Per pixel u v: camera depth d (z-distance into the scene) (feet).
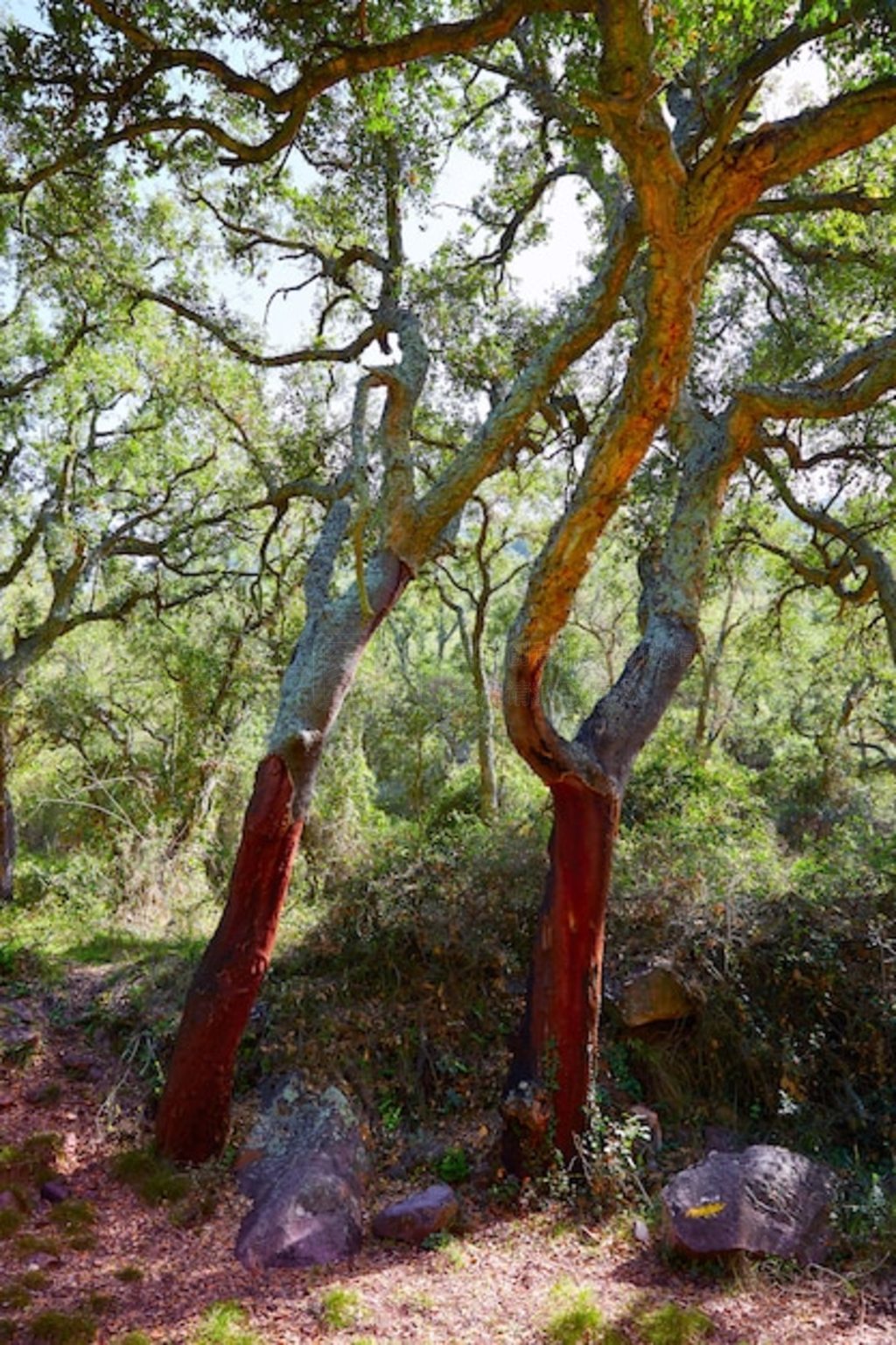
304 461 40.16
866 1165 21.58
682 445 25.39
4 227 31.53
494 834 29.50
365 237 33.88
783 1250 16.55
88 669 61.31
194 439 47.11
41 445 44.47
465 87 29.58
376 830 42.04
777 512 45.29
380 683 69.36
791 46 17.52
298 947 26.76
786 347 36.91
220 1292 15.89
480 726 55.67
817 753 63.52
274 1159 20.03
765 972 24.45
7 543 51.26
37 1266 16.43
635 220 19.54
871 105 12.24
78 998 27.58
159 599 48.47
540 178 34.04
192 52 19.43
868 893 25.57
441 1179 20.40
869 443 37.78
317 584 24.97
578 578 17.97
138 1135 21.42
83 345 42.09
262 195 32.27
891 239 30.22
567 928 19.93
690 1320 14.71
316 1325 14.87
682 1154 21.38
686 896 25.53
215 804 52.65
